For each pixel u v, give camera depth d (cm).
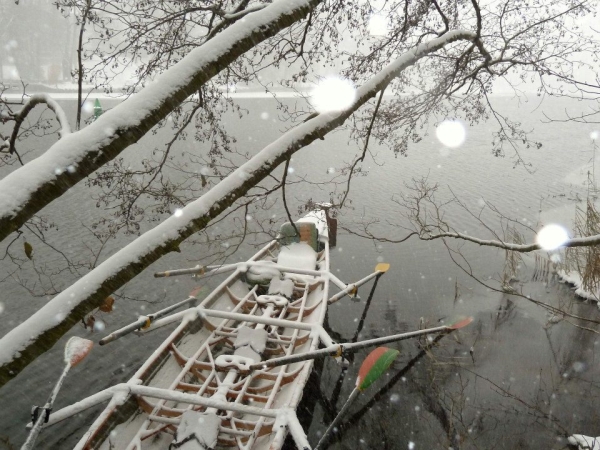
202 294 902
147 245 136
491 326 833
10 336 118
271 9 146
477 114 536
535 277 1010
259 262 793
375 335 817
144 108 127
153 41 434
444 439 596
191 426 427
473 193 1608
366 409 646
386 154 2178
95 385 660
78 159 117
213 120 510
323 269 845
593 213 905
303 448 405
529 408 643
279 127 2398
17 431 573
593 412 634
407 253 1134
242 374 518
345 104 180
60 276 930
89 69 414
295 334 629
